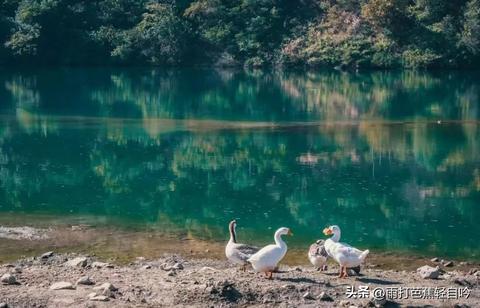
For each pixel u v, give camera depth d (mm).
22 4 84250
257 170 30500
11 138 37781
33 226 21266
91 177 28922
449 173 30109
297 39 83812
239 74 77312
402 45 81938
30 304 13000
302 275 15211
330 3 86875
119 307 12961
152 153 34125
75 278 14789
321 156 33594
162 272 15625
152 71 79938
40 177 28703
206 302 13289
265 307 13203
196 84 67062
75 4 85875
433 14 81812
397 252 19469
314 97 57250
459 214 23797
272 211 23859
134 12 87688
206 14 85688
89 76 73562
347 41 82625
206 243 19766
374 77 74688
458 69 81312
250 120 44781
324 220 22828
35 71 78375
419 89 64000
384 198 25828
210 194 26234
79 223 21781
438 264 18344
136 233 20750
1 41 83312
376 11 80875
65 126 41844
